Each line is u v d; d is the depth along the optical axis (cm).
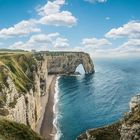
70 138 12319
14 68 14600
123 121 6209
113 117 15038
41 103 18838
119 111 16212
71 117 15375
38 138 7075
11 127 6694
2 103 9481
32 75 16725
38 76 18925
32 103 13625
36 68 18738
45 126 14025
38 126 14012
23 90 12344
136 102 6347
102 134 6625
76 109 17150
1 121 6750
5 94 10038
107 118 14925
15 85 12062
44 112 16612
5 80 10794
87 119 14912
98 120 14625
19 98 11062
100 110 16638
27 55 19100
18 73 14488
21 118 10938
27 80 14850
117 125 6575
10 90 10581
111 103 18400
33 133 7181
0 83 10288
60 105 18325
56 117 15488
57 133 12950
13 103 10306
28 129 7156
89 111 16538
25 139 6556
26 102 12212
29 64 17750
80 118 15138
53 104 18638
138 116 5731
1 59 15138
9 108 9694
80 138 7050
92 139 6688
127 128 5628
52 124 14262
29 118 12312
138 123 5512
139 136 5366
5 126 6581
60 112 16525
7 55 16625
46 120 15000
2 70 11344
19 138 6431
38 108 15850
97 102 18900
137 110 6034
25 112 11838
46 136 12619
